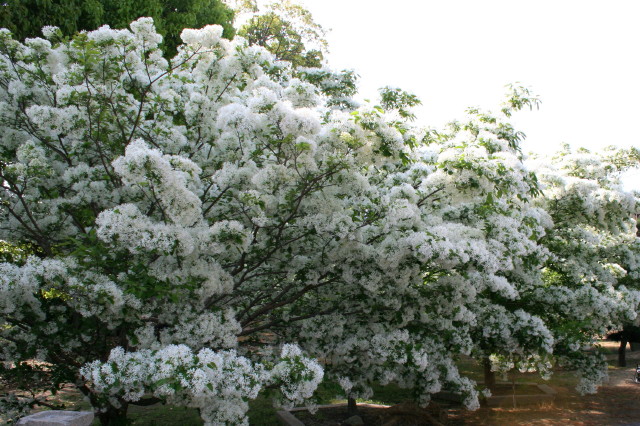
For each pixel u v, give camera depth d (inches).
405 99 308.5
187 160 159.5
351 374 225.3
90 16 397.7
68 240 194.2
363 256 193.6
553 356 307.0
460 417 317.4
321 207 183.9
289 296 239.3
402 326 222.5
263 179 173.0
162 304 177.5
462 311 223.8
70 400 304.8
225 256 203.2
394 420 269.7
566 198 303.9
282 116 165.9
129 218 150.6
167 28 482.9
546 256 252.2
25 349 189.3
